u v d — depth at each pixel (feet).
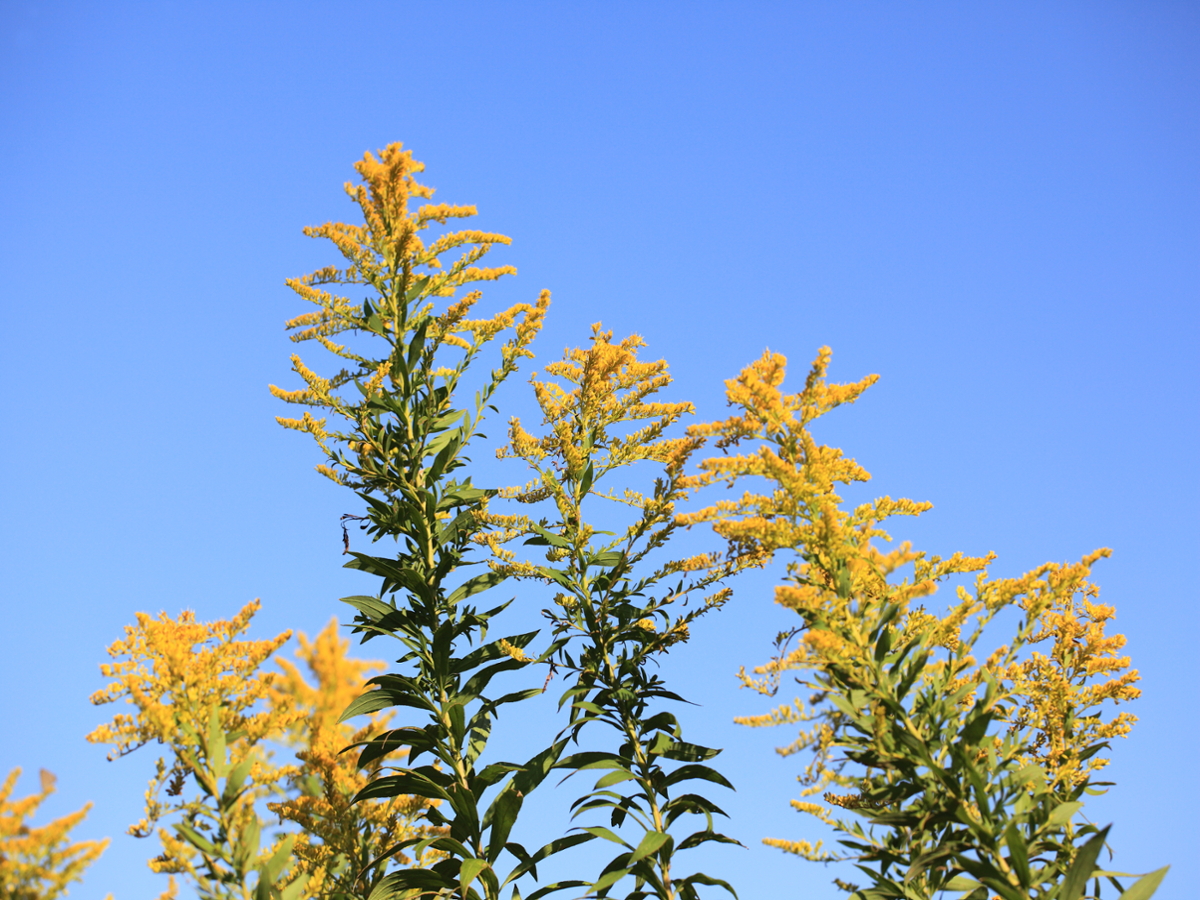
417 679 20.88
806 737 14.90
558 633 20.86
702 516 17.38
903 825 15.48
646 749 19.95
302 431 22.08
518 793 19.62
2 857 12.80
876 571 15.97
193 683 16.57
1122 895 13.42
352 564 22.47
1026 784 15.48
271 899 15.85
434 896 19.47
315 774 19.62
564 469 21.74
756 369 17.46
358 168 21.98
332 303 22.49
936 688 16.16
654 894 18.78
